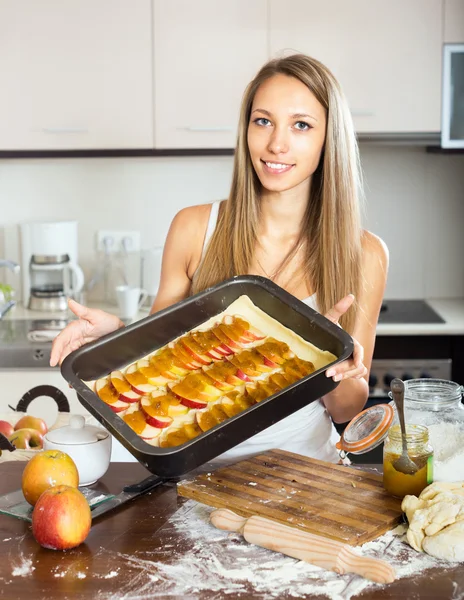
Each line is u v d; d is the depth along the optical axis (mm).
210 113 3236
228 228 1911
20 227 3539
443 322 3193
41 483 1358
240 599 1111
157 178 3658
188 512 1389
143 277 3633
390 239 3682
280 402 1363
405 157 3629
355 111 3215
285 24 3178
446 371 3129
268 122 1729
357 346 1503
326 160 1794
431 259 3695
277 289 1684
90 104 3236
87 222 3680
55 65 3217
